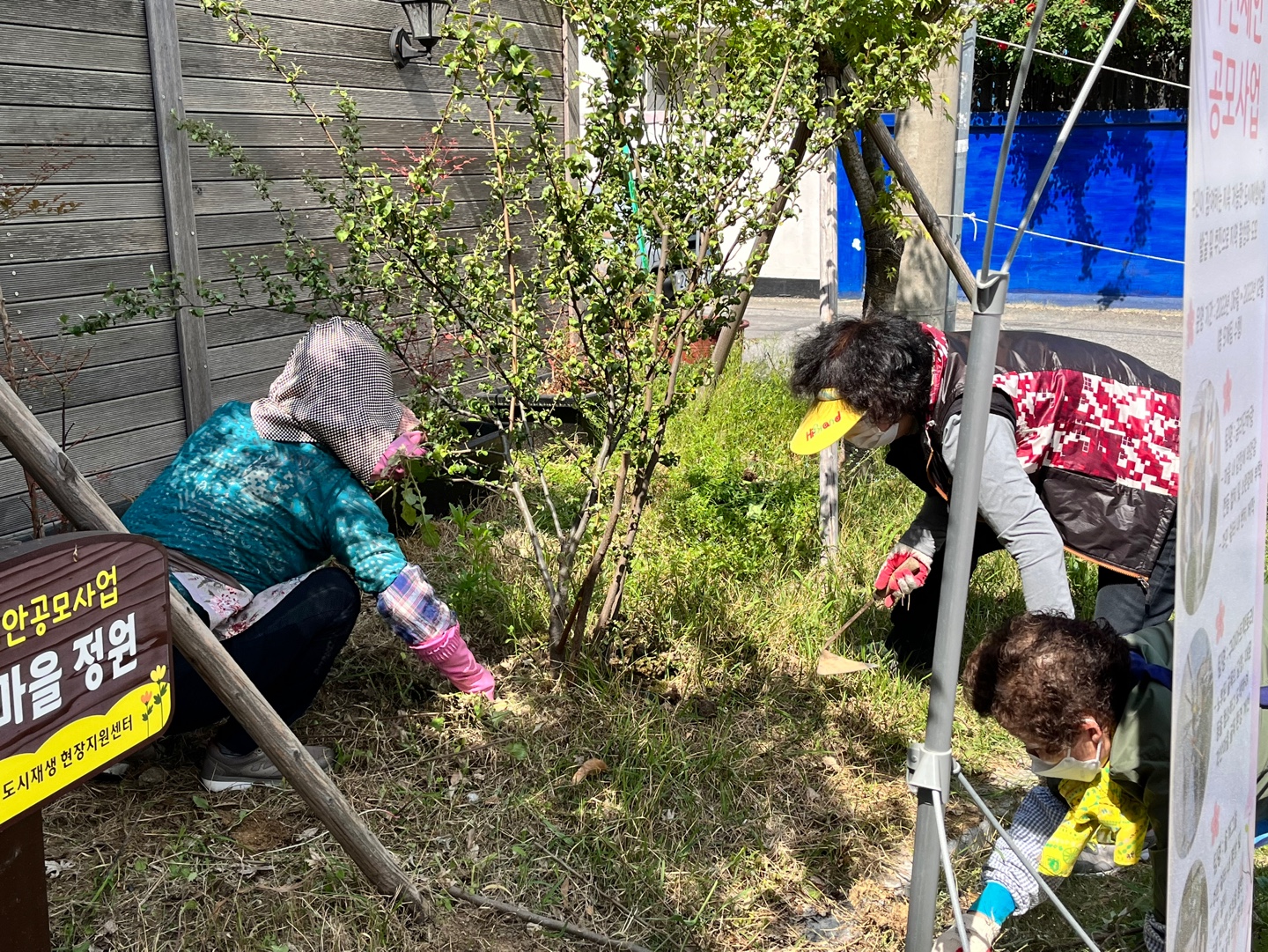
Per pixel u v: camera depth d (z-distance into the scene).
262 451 3.02
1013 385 3.14
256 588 2.97
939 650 1.78
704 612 4.02
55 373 4.04
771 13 3.52
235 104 4.77
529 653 3.75
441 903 2.69
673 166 3.25
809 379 3.02
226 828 2.86
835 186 4.43
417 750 3.23
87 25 4.20
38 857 1.88
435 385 3.52
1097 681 2.00
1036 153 13.56
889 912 2.82
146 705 1.84
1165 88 13.05
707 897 2.78
